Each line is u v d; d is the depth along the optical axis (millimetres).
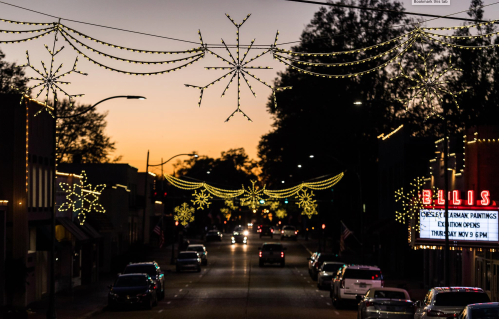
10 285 30109
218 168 171875
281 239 112875
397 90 71125
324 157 76438
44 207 35844
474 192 32406
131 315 28719
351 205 79125
